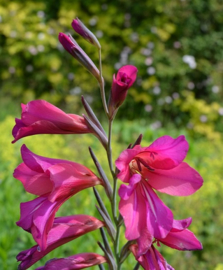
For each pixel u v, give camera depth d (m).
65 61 9.20
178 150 1.70
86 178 1.85
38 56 9.02
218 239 4.59
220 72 9.09
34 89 9.23
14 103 8.89
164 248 4.16
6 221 3.88
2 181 4.34
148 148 1.69
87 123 1.90
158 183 1.77
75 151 6.39
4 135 6.05
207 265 4.39
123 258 1.99
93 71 1.89
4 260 3.36
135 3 9.32
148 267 1.80
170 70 8.84
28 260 1.86
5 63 9.30
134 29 9.30
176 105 8.89
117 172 1.93
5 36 9.34
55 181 1.70
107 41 9.26
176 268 4.16
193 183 1.74
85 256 2.00
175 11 9.23
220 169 5.96
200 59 9.13
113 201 1.97
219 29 9.30
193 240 1.81
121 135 7.73
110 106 1.87
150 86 8.86
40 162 1.77
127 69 1.82
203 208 4.71
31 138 6.12
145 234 1.66
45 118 1.84
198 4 9.17
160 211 1.69
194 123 8.72
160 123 8.71
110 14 9.37
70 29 9.34
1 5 9.55
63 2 9.45
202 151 7.03
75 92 8.91
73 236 1.92
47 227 1.68
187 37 9.22
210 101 9.05
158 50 9.00
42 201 1.77
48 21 9.52
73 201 4.18
